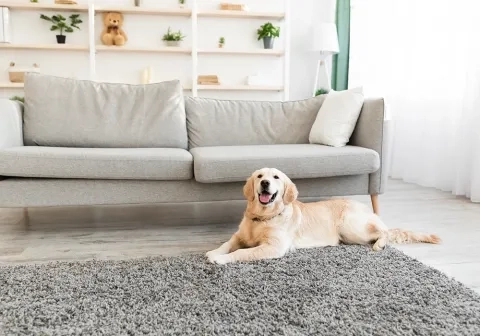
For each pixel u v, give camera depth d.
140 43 4.91
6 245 2.18
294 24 5.21
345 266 1.81
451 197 3.40
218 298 1.50
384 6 4.50
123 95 2.88
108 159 2.23
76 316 1.37
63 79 2.85
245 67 5.16
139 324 1.32
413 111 4.07
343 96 2.88
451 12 3.59
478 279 1.74
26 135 2.68
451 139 3.58
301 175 2.41
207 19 5.02
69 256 2.02
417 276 1.70
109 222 2.64
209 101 3.12
